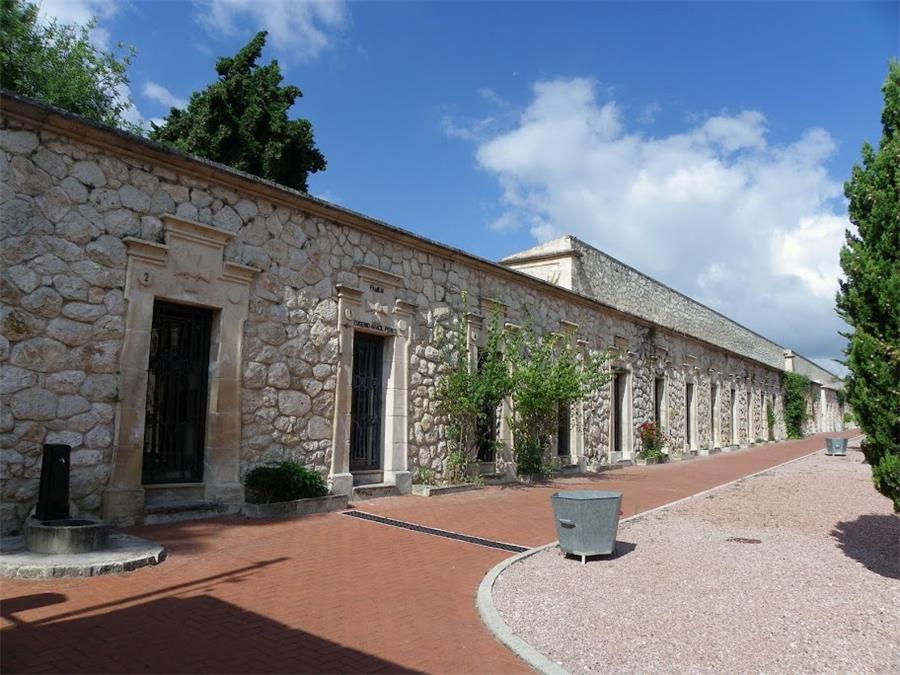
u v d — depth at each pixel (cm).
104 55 1781
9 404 620
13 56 1553
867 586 573
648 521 906
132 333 718
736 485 1371
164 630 407
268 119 1902
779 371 3909
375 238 1061
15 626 397
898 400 535
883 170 557
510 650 416
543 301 1530
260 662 371
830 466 1811
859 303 558
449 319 1214
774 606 511
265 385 865
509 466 1360
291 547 654
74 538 535
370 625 446
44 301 651
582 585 562
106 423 691
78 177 688
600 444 1761
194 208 795
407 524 816
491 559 657
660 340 2205
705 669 388
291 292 909
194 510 759
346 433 970
